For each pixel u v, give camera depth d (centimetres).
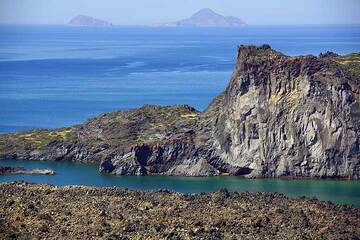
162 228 16062
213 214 17500
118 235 15488
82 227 16088
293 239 15800
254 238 15775
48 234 15650
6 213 16850
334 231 16638
